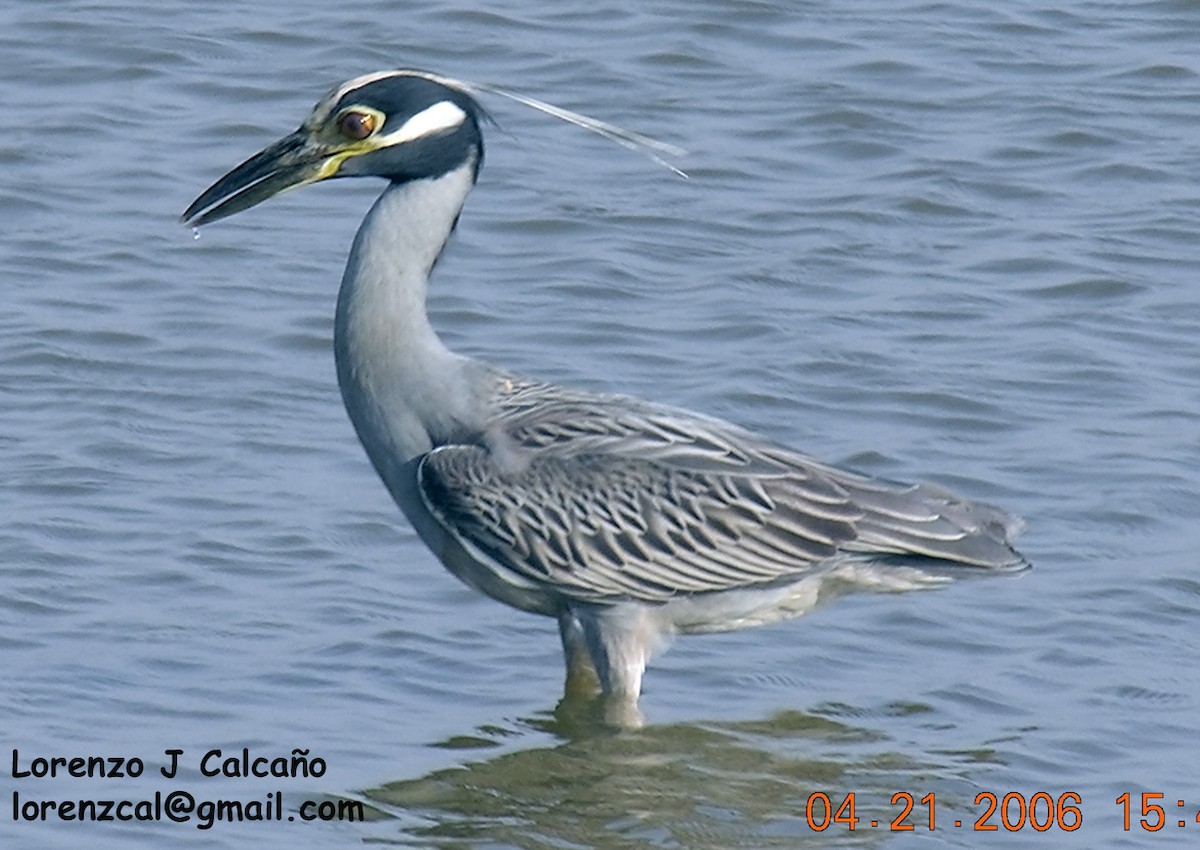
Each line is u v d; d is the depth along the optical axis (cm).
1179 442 1736
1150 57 2422
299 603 1516
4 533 1566
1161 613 1521
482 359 1842
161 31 2411
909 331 1911
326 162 1434
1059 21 2502
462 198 1440
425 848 1260
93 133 2214
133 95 2295
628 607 1416
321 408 1773
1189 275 2017
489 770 1341
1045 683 1448
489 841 1270
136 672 1421
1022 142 2245
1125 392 1816
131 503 1620
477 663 1464
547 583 1411
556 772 1341
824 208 2120
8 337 1850
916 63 2391
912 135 2256
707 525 1401
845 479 1420
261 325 1889
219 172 2156
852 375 1834
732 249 2044
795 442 1736
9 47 2364
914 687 1446
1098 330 1920
